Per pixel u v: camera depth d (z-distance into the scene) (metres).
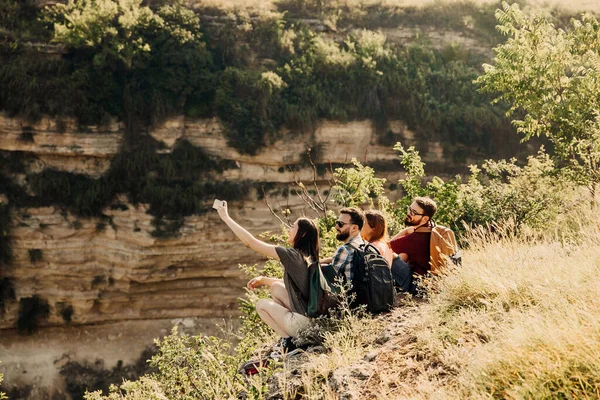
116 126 23.31
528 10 29.73
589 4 30.94
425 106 25.08
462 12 29.52
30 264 23.05
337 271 5.39
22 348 23.30
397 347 4.55
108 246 23.33
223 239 23.77
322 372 4.34
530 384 3.37
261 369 4.60
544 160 12.91
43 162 23.12
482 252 6.69
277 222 24.06
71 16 23.52
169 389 5.41
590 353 3.42
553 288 4.64
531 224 9.84
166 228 23.20
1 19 24.00
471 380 3.61
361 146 25.00
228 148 23.98
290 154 24.30
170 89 23.80
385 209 10.62
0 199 22.70
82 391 23.02
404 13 28.98
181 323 24.31
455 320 4.60
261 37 26.06
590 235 6.33
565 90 13.24
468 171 25.16
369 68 25.14
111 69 23.58
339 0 29.00
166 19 24.98
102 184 23.12
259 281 5.77
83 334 23.80
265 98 24.03
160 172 23.52
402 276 6.04
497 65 13.73
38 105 22.70
